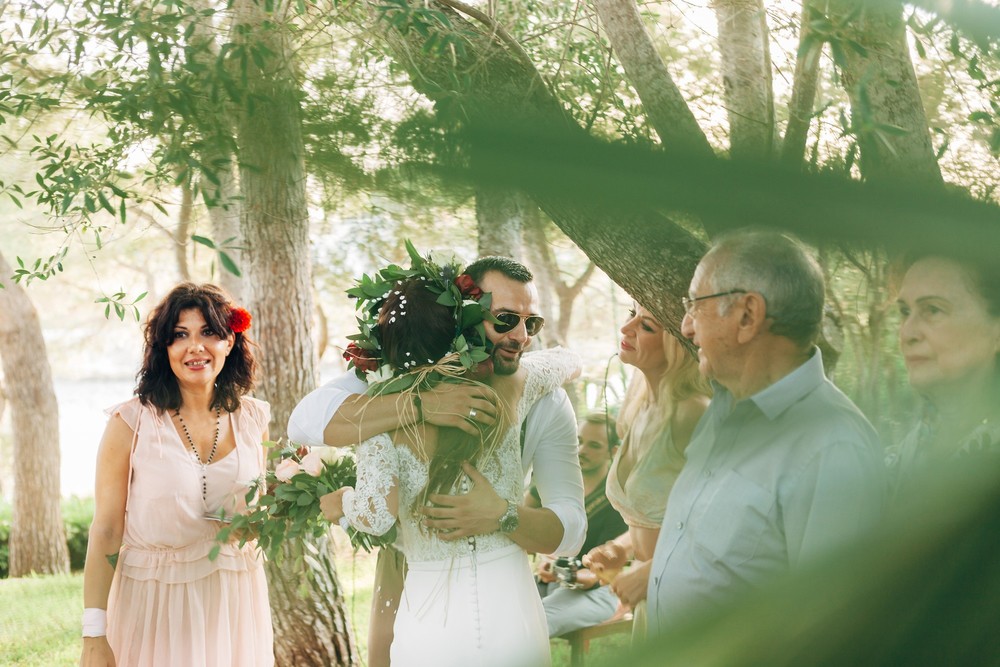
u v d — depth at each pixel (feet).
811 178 0.66
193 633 9.65
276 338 14.73
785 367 4.89
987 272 0.69
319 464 8.75
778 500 4.54
